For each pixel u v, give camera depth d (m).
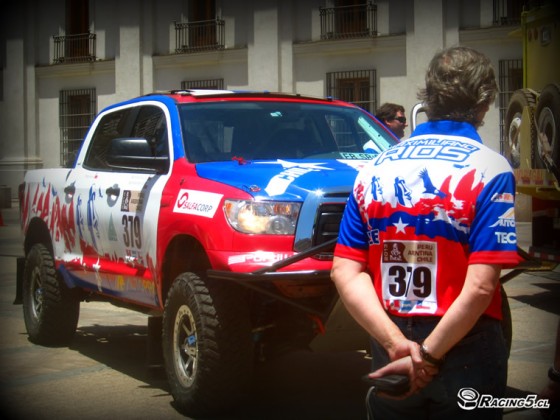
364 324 2.78
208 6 26.27
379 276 2.83
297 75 24.45
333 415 5.14
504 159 2.78
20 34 29.62
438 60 2.95
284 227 4.82
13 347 7.35
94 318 8.84
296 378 6.10
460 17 21.97
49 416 5.19
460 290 2.73
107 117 6.98
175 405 5.26
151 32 27.11
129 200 5.96
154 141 6.08
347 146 6.14
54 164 29.55
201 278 5.04
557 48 9.15
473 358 2.72
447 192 2.74
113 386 5.98
